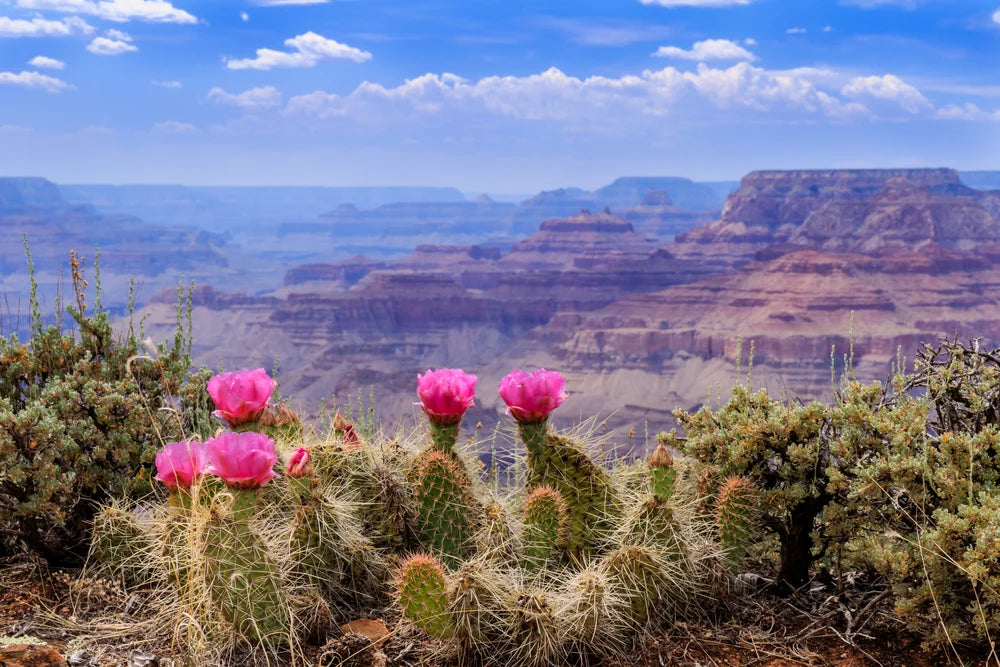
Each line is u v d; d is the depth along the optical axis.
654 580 3.75
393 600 4.00
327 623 3.73
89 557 4.59
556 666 3.56
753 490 4.21
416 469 4.32
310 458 4.03
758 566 4.82
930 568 3.68
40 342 5.25
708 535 4.35
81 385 4.99
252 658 3.49
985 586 3.46
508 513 4.10
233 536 3.42
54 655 3.32
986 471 4.07
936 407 4.46
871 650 3.78
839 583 4.30
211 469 3.42
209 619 3.48
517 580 3.78
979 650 3.70
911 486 4.00
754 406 4.89
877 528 4.25
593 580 3.55
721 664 3.63
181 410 5.36
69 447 4.57
